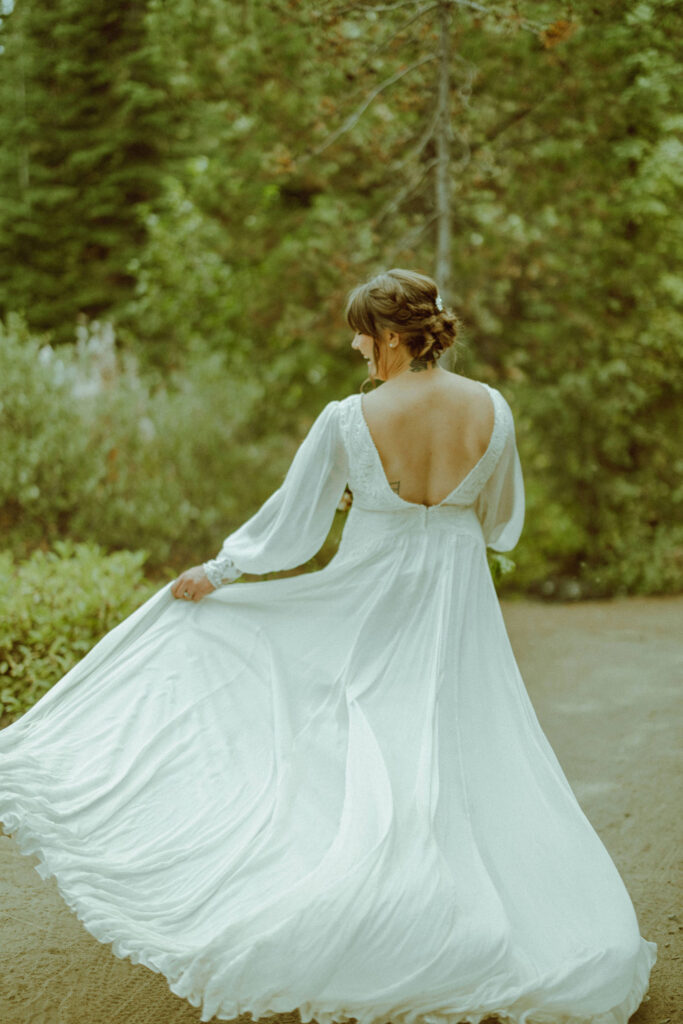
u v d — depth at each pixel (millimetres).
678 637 7258
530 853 2217
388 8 6336
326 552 7746
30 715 2434
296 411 9852
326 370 9977
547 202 8320
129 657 2539
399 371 2432
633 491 9688
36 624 4520
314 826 2182
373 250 8383
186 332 10344
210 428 8289
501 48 7000
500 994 1974
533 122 7699
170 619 2592
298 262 8844
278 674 2438
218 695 2455
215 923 2027
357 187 8719
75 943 2717
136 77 10336
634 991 2229
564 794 2361
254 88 7480
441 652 2330
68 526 7715
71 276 12406
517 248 8438
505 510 2623
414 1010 1970
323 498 2482
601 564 9656
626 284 9078
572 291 9094
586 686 5777
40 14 9188
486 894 2066
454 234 8359
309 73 7355
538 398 9445
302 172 8383
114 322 11930
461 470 2414
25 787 2211
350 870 2031
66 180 12070
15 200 11969
